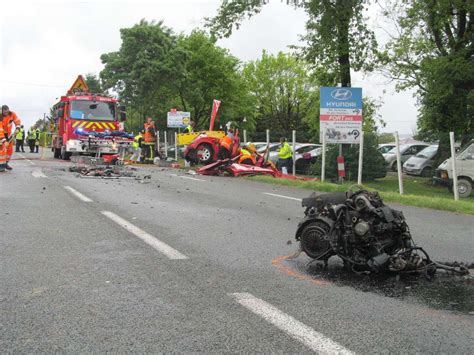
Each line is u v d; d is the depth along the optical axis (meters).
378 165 20.73
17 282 5.44
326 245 6.26
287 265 6.35
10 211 9.77
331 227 6.11
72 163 23.17
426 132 25.25
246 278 5.74
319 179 20.89
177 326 4.28
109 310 4.64
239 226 8.91
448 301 5.07
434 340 4.09
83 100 25.83
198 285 5.43
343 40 24.20
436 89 22.77
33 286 5.31
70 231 8.12
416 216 11.17
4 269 5.92
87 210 10.14
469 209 12.01
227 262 6.41
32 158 28.97
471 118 23.70
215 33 26.00
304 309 4.75
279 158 23.23
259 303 4.88
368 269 6.02
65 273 5.79
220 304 4.84
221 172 20.98
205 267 6.16
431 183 21.00
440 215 11.43
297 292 5.28
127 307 4.72
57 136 28.44
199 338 4.04
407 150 32.22
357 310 4.76
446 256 7.08
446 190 19.41
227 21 25.61
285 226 9.02
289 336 4.11
